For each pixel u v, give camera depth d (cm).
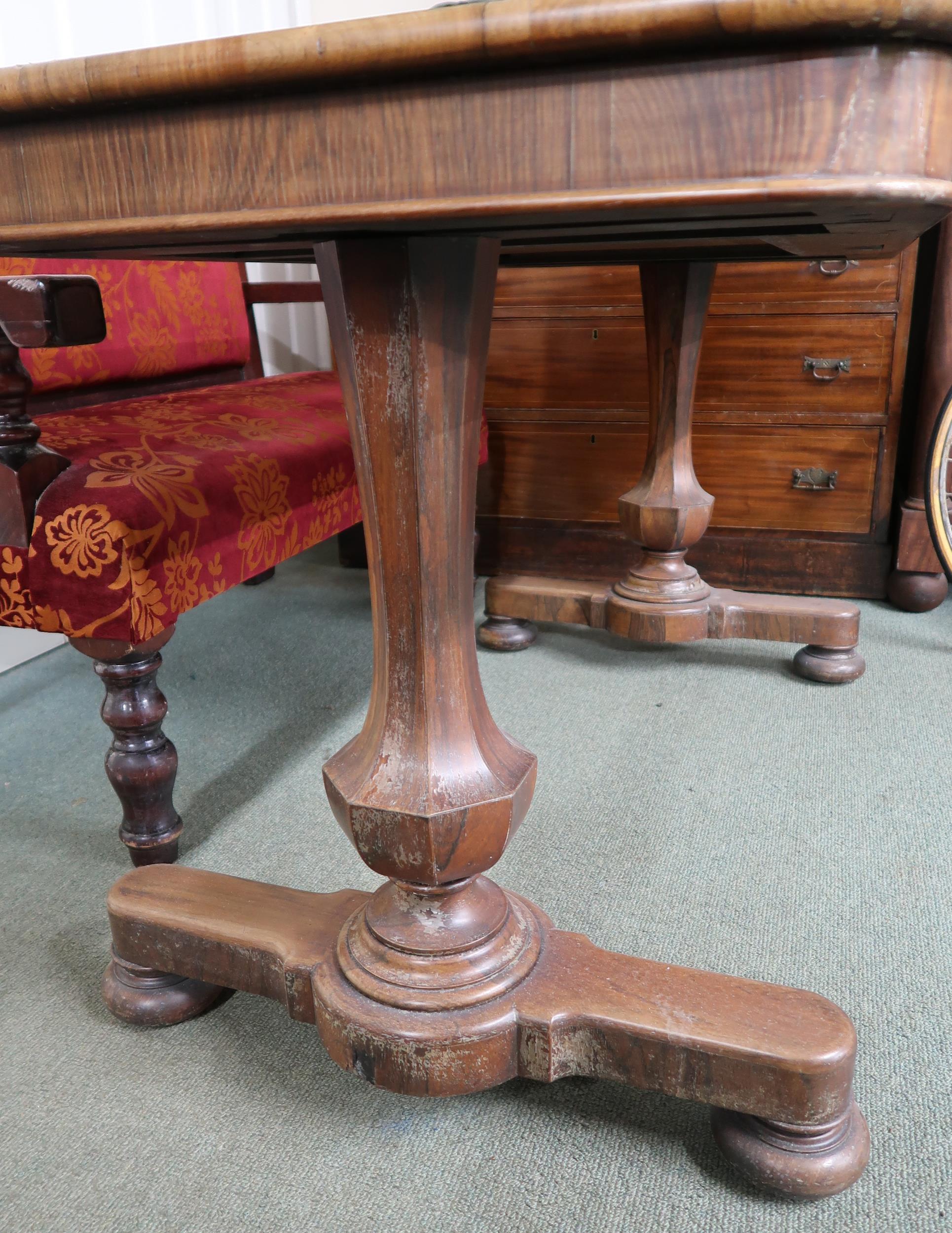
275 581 223
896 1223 66
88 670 175
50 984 92
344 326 61
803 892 103
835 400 179
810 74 41
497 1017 70
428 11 44
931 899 102
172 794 108
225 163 50
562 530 203
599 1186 69
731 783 127
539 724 146
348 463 133
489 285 63
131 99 50
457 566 67
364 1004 71
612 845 113
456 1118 76
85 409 131
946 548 168
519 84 44
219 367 187
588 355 189
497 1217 67
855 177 42
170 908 83
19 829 120
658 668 168
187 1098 78
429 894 73
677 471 156
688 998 71
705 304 145
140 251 73
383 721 70
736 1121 69
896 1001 86
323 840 115
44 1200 69
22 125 54
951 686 157
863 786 126
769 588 195
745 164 43
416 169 47
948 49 42
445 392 62
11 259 133
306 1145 73
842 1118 68
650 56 42
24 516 89
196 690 161
